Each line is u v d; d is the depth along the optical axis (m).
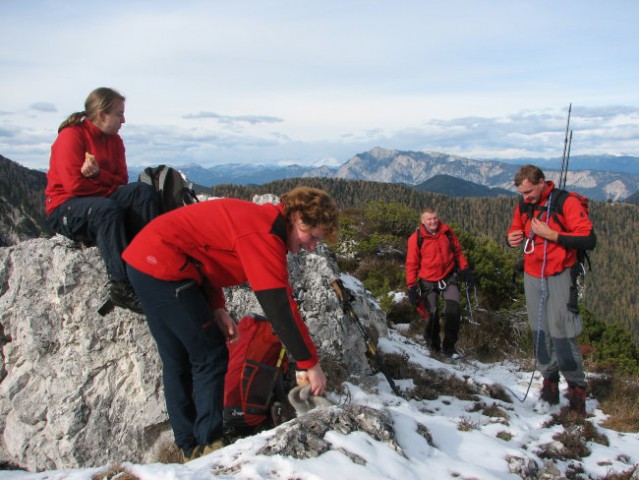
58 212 4.30
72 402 4.62
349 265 12.98
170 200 4.40
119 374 4.71
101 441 4.59
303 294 5.67
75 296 4.72
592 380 6.64
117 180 4.52
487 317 9.94
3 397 4.89
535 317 5.68
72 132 4.27
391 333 8.28
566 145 6.05
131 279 3.28
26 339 4.77
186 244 3.16
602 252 154.62
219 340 3.44
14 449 4.82
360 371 5.70
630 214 173.50
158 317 3.29
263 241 2.97
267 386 4.06
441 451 3.29
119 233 4.11
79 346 4.75
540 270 5.56
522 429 4.82
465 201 160.62
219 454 2.88
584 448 4.52
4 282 5.10
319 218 3.00
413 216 16.25
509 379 7.04
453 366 7.27
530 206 5.66
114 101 4.31
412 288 7.87
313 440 2.87
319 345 5.40
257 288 2.94
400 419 3.47
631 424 5.46
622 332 9.71
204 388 3.40
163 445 4.62
